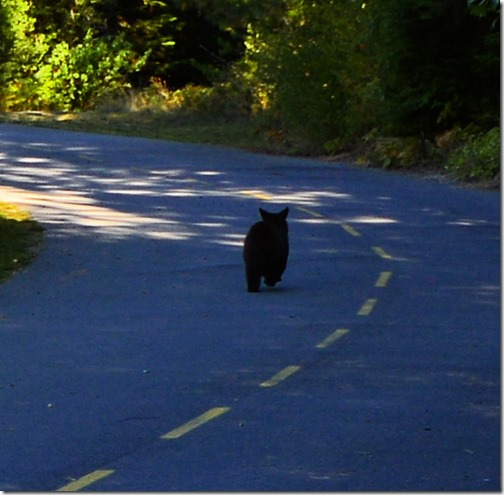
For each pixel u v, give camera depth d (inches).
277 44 1747.0
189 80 2733.8
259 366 531.8
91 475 375.9
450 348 565.9
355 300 697.0
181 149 1713.8
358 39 1615.4
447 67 1477.6
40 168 1438.2
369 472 375.2
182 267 825.5
